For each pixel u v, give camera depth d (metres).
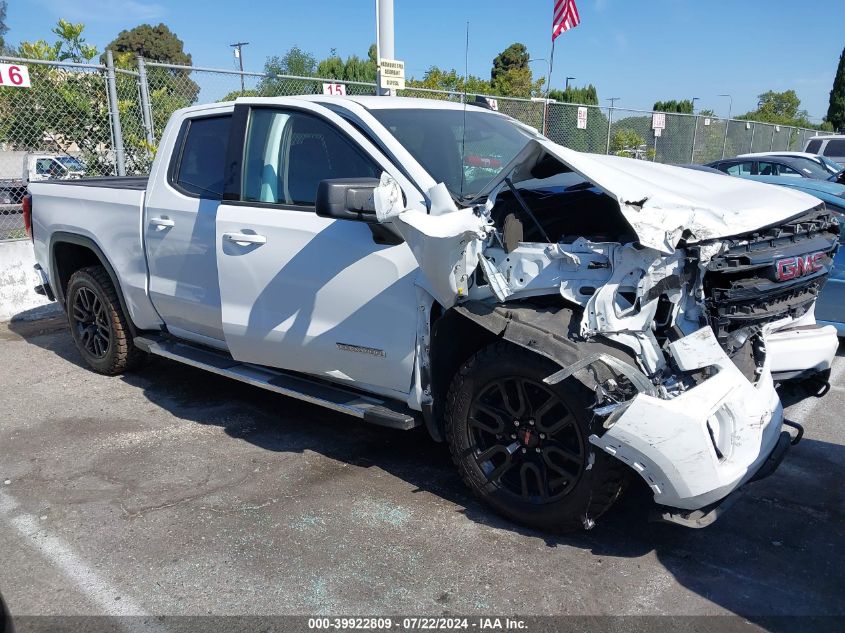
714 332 2.75
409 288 3.14
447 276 2.81
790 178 6.76
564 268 2.78
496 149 3.77
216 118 4.11
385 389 3.42
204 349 4.50
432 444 4.02
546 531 3.03
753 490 3.46
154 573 2.82
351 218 2.96
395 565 2.85
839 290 5.10
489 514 3.23
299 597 2.66
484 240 2.91
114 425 4.31
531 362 2.81
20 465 3.77
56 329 6.61
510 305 2.95
